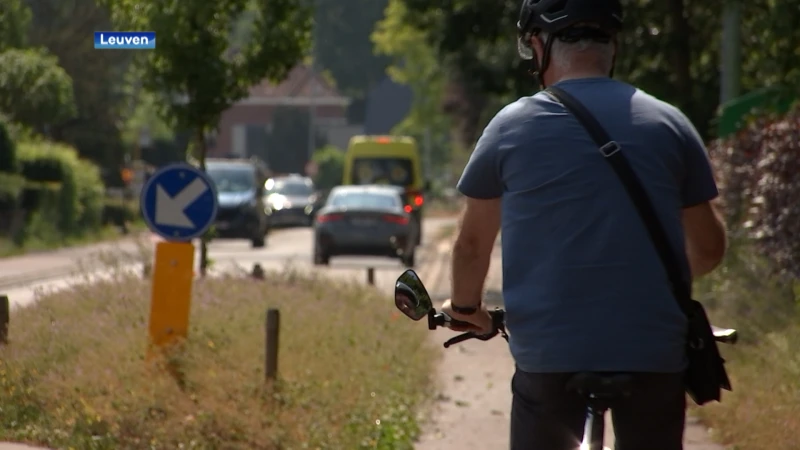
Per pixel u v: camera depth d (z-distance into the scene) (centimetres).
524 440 1434
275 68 6188
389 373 4394
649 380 1380
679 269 1380
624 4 9581
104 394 3519
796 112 5162
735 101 6919
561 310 1360
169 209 4062
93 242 15188
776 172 5072
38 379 3584
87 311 4531
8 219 12975
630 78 10169
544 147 1393
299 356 4138
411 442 3612
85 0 16988
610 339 1348
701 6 9375
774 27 7056
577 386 1345
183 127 6131
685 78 9869
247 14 6975
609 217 1362
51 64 11869
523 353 1390
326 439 3366
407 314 1515
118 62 17638
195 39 5922
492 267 10238
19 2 8794
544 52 1480
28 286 8519
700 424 3828
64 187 14975
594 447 1364
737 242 5791
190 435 3222
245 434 3259
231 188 14150
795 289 4784
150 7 5784
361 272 9906
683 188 1443
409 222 10588
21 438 3275
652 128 1395
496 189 1433
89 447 3170
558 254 1367
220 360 3856
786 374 3725
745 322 4634
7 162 13225
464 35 9900
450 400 4400
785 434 3253
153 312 3925
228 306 4900
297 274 6481
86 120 18650
